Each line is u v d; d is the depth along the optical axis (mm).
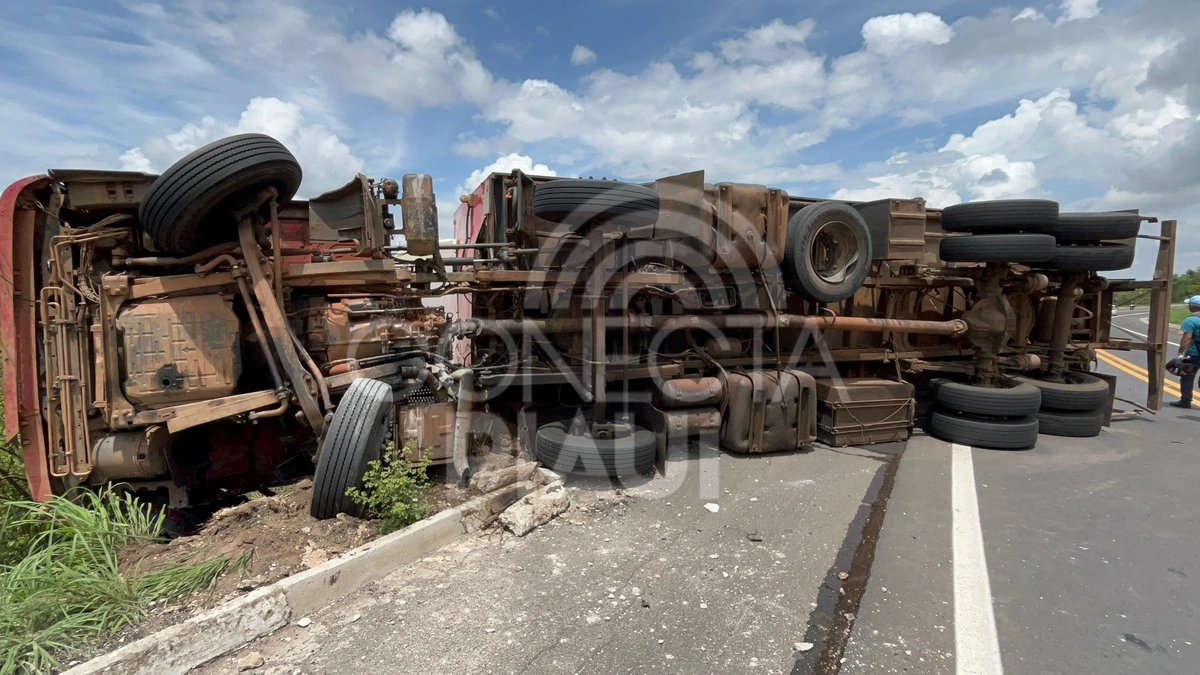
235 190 3637
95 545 3180
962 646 2633
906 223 6375
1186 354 8750
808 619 2834
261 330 3969
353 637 2619
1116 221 6871
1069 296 7363
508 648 2553
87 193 3793
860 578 3258
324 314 4395
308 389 3994
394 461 3637
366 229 4035
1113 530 3994
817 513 4199
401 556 3281
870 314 7270
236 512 3584
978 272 6641
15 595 2680
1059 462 5633
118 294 3816
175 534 3939
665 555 3502
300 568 3029
